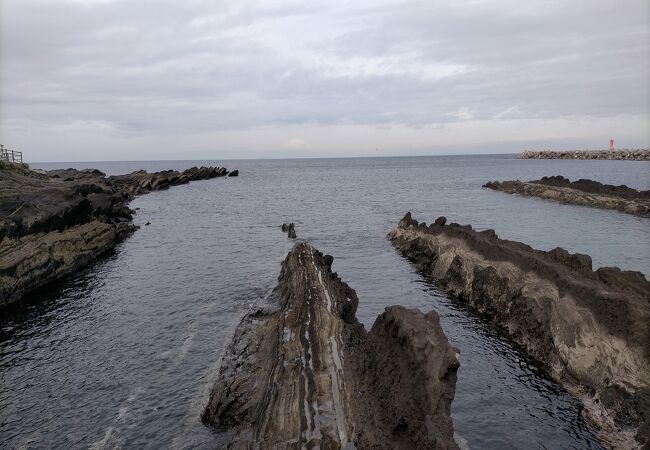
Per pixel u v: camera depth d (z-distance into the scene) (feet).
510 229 147.64
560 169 466.70
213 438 44.62
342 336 55.52
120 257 122.21
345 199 257.96
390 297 85.46
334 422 41.01
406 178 438.40
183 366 59.31
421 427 37.27
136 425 47.50
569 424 46.70
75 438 45.88
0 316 78.74
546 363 58.34
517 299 68.74
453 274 89.25
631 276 60.49
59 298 88.07
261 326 63.77
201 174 455.63
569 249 117.60
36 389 54.95
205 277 100.07
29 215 97.40
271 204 240.73
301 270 79.25
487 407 49.90
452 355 39.75
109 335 69.87
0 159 133.18
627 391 45.96
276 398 44.19
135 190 298.76
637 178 321.32
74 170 277.23
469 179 400.67
